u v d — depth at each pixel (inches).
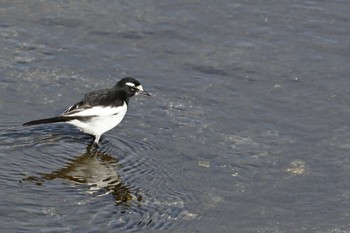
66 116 615.2
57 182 580.7
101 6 853.2
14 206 542.6
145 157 627.2
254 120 687.7
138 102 706.8
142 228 532.1
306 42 810.2
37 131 648.4
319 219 560.7
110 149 636.1
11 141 630.5
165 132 663.8
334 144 655.1
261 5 871.1
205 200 574.6
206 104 709.3
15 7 837.2
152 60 771.4
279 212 566.9
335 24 840.3
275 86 740.0
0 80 711.7
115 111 630.5
